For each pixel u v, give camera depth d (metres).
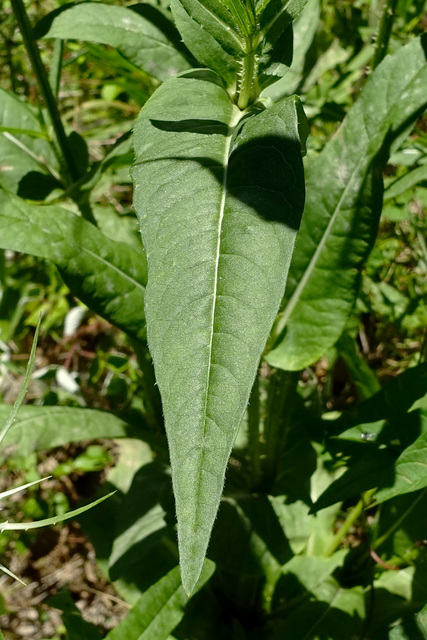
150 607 0.32
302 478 0.41
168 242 0.24
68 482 0.53
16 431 0.37
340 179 0.33
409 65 0.33
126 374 0.54
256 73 0.29
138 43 0.36
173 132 0.27
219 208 0.24
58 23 0.37
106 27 0.36
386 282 0.51
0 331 0.54
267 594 0.41
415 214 0.50
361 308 0.47
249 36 0.27
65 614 0.35
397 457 0.33
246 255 0.23
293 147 0.25
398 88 0.33
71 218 0.34
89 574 0.49
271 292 0.23
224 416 0.22
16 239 0.33
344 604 0.38
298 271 0.35
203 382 0.22
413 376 0.35
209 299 0.23
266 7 0.27
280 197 0.24
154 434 0.43
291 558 0.38
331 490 0.33
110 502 0.46
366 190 0.33
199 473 0.21
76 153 0.43
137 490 0.41
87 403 0.55
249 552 0.37
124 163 0.40
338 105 0.45
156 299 0.24
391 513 0.38
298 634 0.37
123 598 0.44
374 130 0.33
